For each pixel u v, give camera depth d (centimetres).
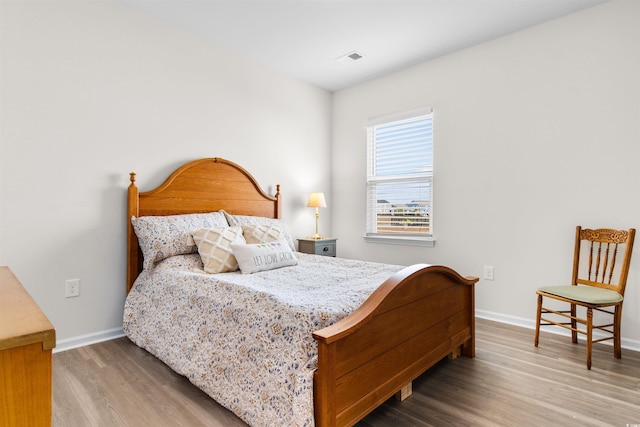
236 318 171
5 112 214
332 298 170
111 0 258
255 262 245
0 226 213
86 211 247
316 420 131
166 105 289
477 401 177
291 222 396
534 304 289
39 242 227
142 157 275
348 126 426
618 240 240
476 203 321
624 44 247
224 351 172
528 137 291
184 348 197
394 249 383
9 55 215
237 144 341
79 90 243
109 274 259
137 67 271
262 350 153
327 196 438
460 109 330
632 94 245
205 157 314
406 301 178
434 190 350
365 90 408
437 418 162
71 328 241
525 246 294
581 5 258
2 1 213
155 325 226
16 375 71
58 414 162
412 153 371
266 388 146
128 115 267
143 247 252
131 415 163
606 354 234
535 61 287
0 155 212
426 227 360
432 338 201
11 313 85
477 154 320
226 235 264
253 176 354
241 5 262
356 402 144
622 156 249
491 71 311
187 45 302
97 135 252
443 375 205
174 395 181
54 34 232
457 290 228
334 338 128
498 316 308
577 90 267
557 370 211
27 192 222
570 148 271
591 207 262
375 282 210
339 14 272
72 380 194
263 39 313
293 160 396
